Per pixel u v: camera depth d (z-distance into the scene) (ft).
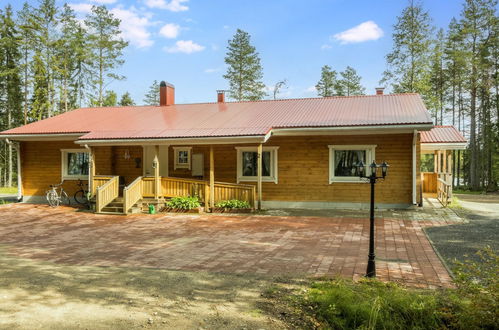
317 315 15.55
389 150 47.06
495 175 109.60
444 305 15.43
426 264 22.84
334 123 45.14
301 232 34.27
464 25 108.68
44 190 60.08
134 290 18.71
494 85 107.45
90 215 46.91
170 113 61.52
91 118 62.64
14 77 118.32
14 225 40.45
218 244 29.91
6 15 114.21
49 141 60.08
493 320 13.34
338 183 48.80
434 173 59.82
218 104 65.57
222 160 53.83
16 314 15.66
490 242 28.48
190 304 16.75
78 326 14.49
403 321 14.61
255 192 50.70
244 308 16.24
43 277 21.12
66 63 119.85
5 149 126.93
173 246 29.50
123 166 58.23
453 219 39.19
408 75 105.81
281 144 50.78
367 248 27.43
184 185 49.11
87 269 22.86
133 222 41.55
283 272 21.57
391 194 47.03
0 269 22.95
